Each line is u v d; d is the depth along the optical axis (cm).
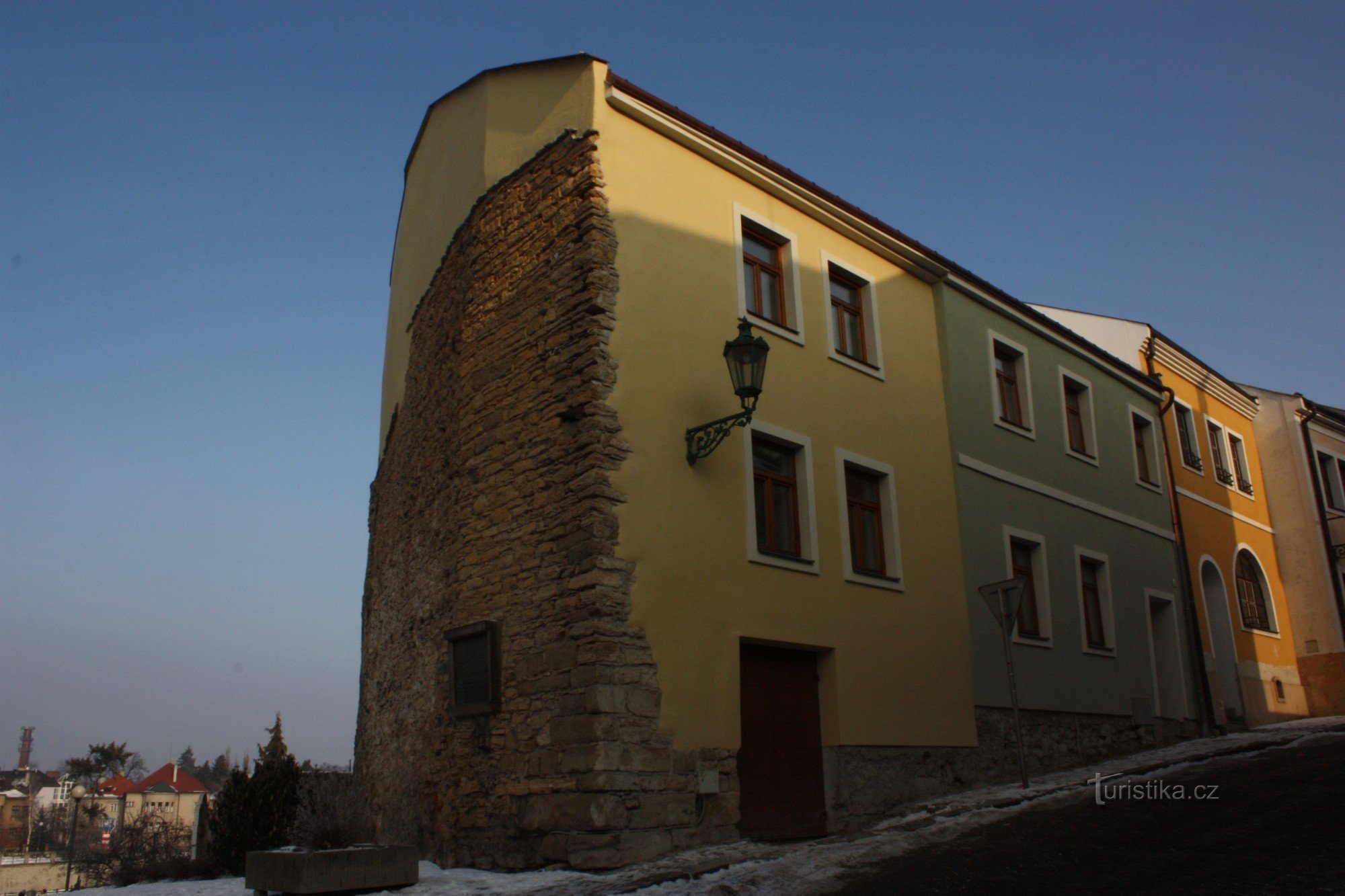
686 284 1122
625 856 876
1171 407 2180
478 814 1007
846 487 1293
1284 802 995
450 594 1141
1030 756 1438
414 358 1477
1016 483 1592
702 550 1041
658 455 1027
